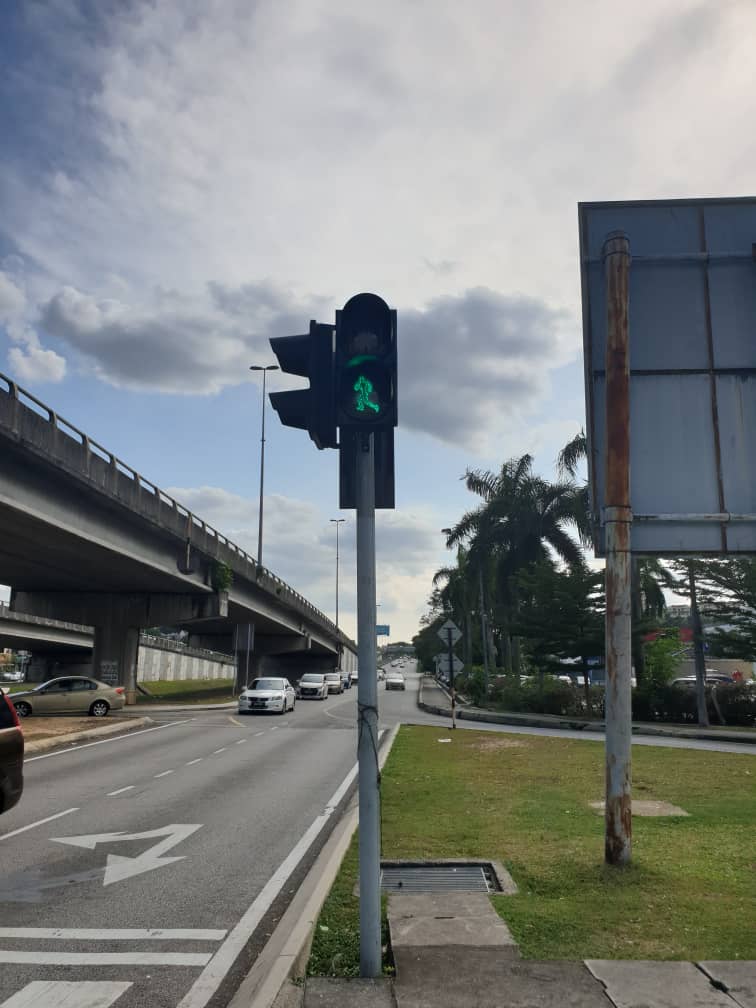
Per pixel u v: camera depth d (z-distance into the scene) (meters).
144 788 13.20
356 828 9.27
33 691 30.02
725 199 8.32
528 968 4.84
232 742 21.31
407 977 4.73
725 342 8.12
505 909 5.97
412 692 69.56
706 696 28.67
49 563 35.62
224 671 121.50
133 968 5.21
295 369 5.85
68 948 5.58
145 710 37.41
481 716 32.12
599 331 8.23
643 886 6.52
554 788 12.09
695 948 5.15
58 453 25.56
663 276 8.24
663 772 14.20
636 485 7.89
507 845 8.06
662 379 8.09
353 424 5.31
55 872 7.71
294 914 6.07
